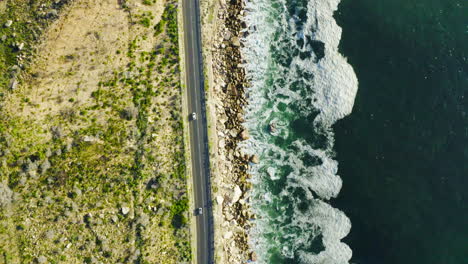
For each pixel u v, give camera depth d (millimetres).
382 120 80500
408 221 77688
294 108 80500
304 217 78000
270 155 78938
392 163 79438
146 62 75562
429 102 80625
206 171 74500
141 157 72688
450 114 80250
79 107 72938
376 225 77750
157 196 72625
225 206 75438
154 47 76188
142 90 74625
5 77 72812
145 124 73500
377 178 79062
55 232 69625
